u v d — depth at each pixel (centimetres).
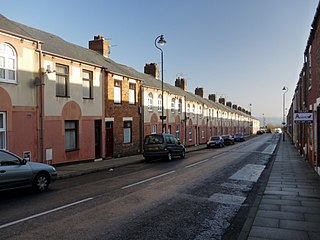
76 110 1819
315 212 720
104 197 914
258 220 657
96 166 1692
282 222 643
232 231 617
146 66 3647
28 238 570
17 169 945
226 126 6203
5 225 645
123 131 2336
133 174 1427
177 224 657
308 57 1716
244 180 1217
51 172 1054
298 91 2795
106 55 2617
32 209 776
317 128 1313
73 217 704
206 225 652
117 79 2253
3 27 1402
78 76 1844
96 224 654
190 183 1149
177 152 2228
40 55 1559
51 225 646
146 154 2081
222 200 876
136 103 2531
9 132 1385
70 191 1018
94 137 1984
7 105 1380
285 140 5188
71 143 1809
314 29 1359
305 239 546
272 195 909
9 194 974
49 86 1614
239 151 2903
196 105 4250
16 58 1432
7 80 1389
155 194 954
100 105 2052
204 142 4619
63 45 1991
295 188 1020
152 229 624
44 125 1576
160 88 2977
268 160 2027
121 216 714
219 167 1644
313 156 1491
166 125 3150
